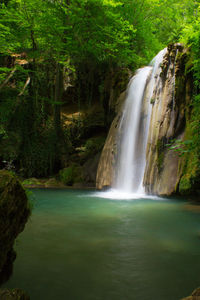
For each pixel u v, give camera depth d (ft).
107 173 42.96
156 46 67.10
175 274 10.64
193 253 13.03
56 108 57.88
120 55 57.52
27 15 53.01
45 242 14.62
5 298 7.40
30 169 52.16
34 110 56.24
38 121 56.70
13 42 53.88
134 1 61.41
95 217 21.52
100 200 31.01
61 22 54.24
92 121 60.23
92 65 62.18
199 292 7.54
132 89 46.03
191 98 31.96
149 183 35.06
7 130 53.98
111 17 54.08
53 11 53.83
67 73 65.77
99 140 55.93
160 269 11.11
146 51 64.64
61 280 9.98
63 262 11.73
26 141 53.62
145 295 8.91
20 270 10.85
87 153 54.65
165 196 32.09
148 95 40.75
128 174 39.68
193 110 31.27
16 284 9.65
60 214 22.59
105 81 57.21
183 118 33.22
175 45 35.12
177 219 20.79
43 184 48.67
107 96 56.70
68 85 65.26
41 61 62.75
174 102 33.94
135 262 11.79
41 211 24.16
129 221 19.99
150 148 36.09
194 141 28.55
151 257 12.47
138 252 13.11
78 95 63.77
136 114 42.04
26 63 58.90
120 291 9.17
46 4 53.06
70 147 57.21
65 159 53.83
